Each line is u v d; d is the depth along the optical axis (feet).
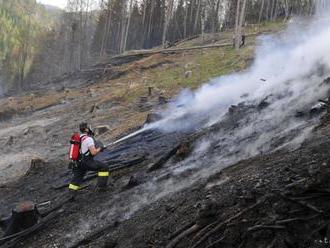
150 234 15.83
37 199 28.02
